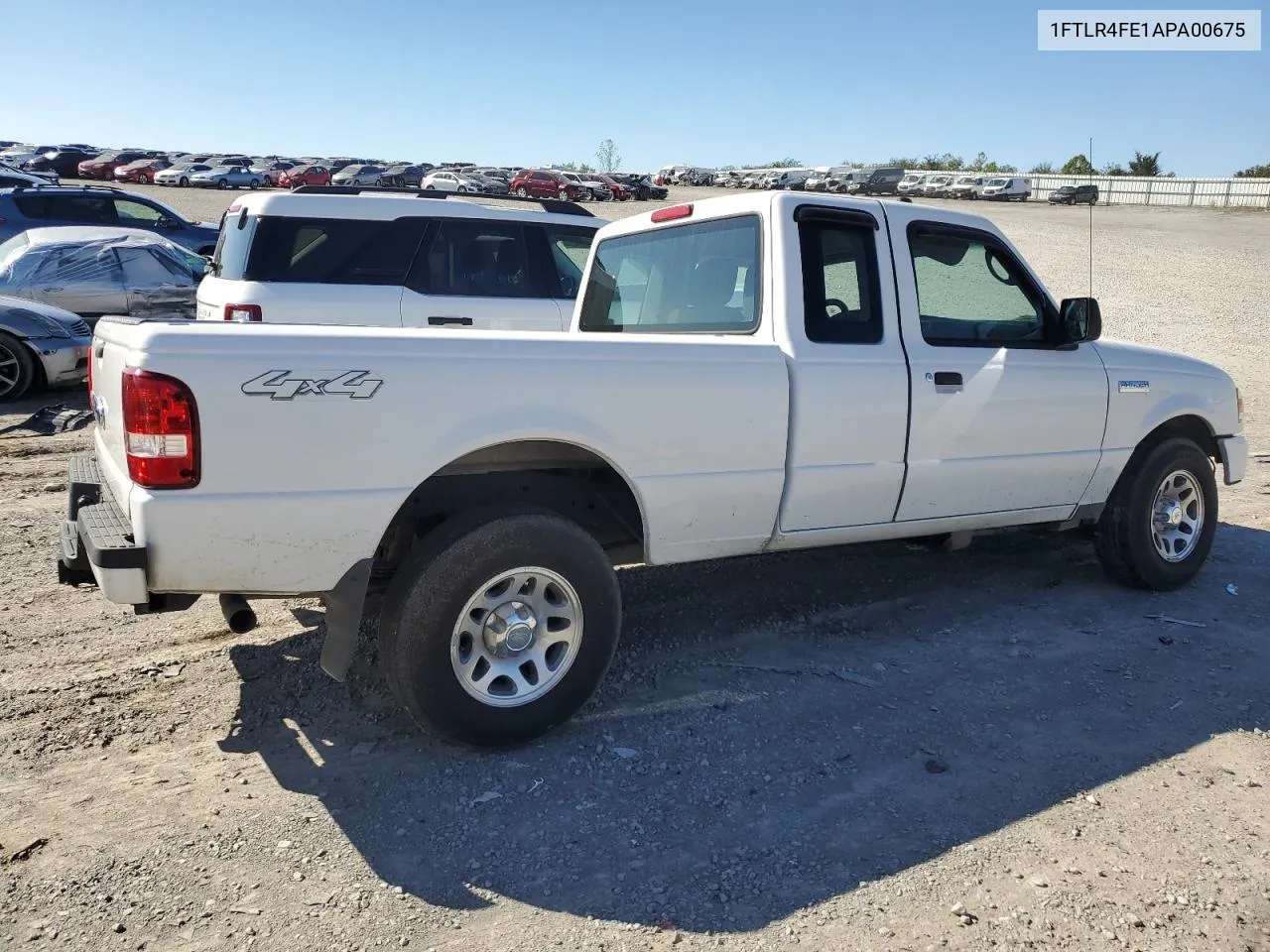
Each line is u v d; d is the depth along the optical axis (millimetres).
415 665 3334
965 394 4461
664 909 2730
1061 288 22453
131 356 3021
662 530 3848
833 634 4703
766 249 4164
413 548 3447
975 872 2904
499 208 8172
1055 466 4859
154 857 2920
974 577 5555
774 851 3002
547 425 3467
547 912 2717
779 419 3969
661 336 3840
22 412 9297
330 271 7566
